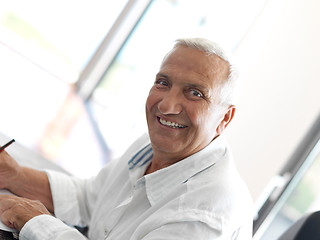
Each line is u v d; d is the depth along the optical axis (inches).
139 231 42.6
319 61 144.9
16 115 146.6
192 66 44.9
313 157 131.8
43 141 134.7
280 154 140.8
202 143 48.0
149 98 47.3
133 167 53.0
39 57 271.6
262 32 180.7
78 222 56.9
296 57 150.6
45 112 176.4
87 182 60.1
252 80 155.4
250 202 47.1
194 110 44.9
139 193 48.5
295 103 144.2
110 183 55.1
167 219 41.1
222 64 45.8
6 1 285.1
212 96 45.4
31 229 42.9
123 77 268.7
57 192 55.4
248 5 209.5
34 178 54.7
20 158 67.9
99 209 53.2
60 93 229.5
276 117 146.7
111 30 262.7
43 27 287.4
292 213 129.2
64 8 289.9
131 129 227.0
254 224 130.0
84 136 173.0
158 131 47.1
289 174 133.0
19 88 190.1
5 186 52.7
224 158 49.1
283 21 160.6
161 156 49.1
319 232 40.9
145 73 265.1
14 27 283.1
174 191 45.1
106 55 265.0
